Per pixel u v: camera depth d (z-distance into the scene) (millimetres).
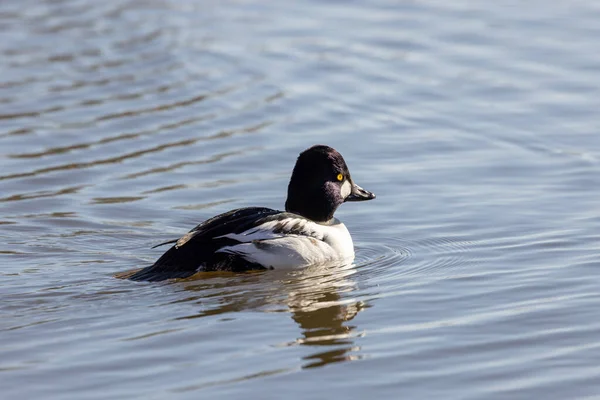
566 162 17391
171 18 27266
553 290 11867
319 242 13141
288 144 18469
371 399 9109
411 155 17953
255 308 11445
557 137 18750
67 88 21500
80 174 16969
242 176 16953
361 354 10094
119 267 13000
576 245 13547
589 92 21203
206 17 27375
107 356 10070
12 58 23641
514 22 26453
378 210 15469
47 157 17766
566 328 10672
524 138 18719
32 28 26266
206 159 17719
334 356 10039
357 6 28453
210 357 10039
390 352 10141
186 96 21047
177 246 12672
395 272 12789
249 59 23609
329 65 23172
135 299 11695
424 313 11242
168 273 12477
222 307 11445
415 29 25984
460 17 27031
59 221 14891
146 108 20297
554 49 24031
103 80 22031
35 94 21125
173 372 9695
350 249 13508
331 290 12086
